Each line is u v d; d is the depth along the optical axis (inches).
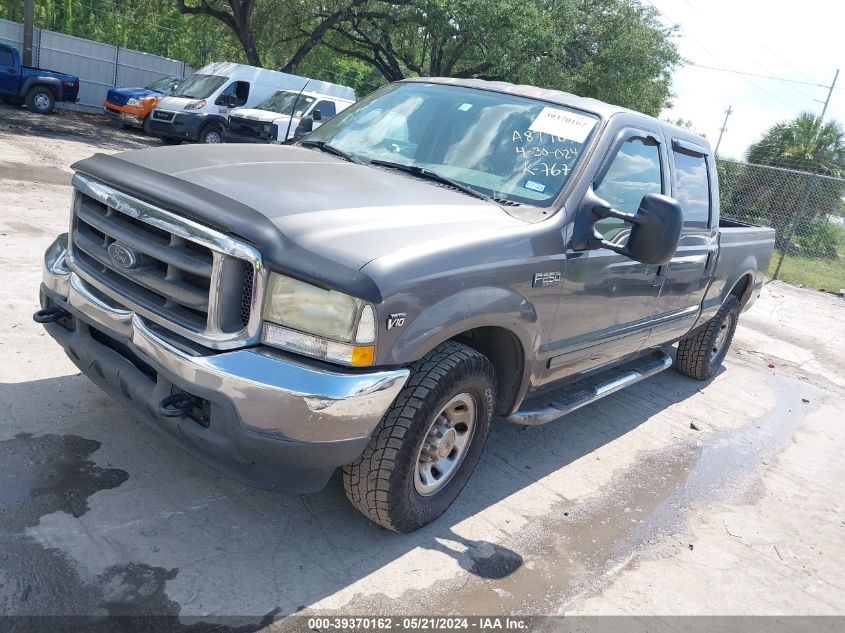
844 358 360.8
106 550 114.1
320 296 103.8
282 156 146.6
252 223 104.0
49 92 787.4
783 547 160.1
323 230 109.2
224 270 104.3
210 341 105.6
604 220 157.8
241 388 102.7
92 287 124.5
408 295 108.4
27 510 119.4
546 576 131.6
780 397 273.7
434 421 124.3
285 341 105.3
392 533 134.4
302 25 1037.2
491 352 143.7
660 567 142.6
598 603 127.0
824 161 1000.2
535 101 165.2
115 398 125.2
